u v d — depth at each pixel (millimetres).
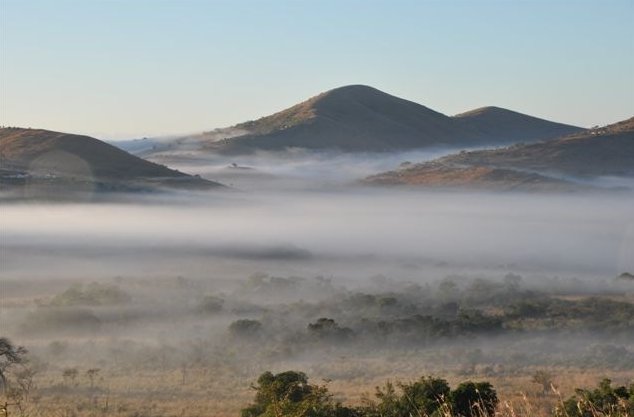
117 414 41500
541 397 40375
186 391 49625
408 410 25719
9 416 16078
